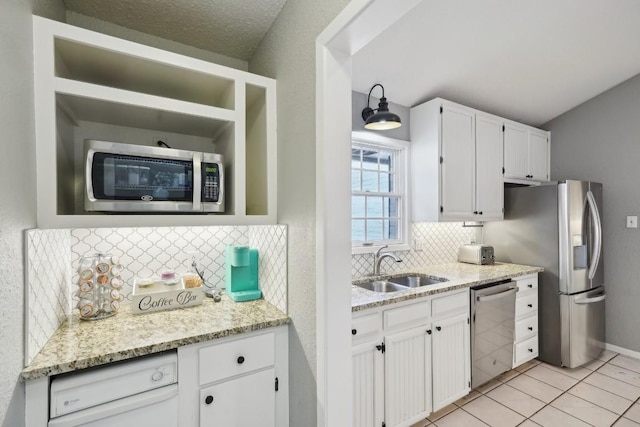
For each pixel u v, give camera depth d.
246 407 1.34
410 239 2.75
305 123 1.33
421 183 2.64
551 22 2.06
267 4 1.53
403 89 2.48
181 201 1.39
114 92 1.23
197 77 1.47
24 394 0.95
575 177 3.30
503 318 2.41
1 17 0.86
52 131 1.12
